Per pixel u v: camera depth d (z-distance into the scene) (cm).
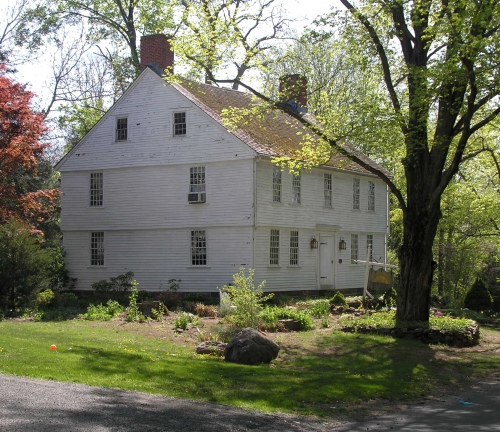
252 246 3156
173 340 1825
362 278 4022
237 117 2359
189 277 3319
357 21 2028
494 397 1277
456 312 2811
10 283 2389
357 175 4003
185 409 987
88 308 2478
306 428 958
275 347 1591
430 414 1102
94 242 3625
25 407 913
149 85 3475
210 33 2162
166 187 3406
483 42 1681
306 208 3541
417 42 2044
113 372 1230
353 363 1586
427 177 2092
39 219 2931
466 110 1980
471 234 3803
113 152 3569
